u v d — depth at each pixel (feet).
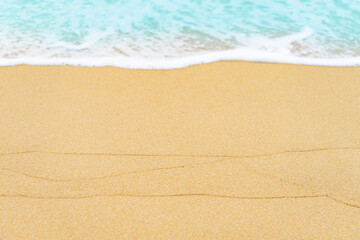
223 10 16.61
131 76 11.40
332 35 14.44
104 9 16.63
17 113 9.39
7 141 8.36
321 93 10.62
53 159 7.84
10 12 16.16
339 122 9.27
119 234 6.15
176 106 9.83
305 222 6.45
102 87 10.72
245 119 9.30
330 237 6.17
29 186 7.12
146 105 9.85
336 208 6.73
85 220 6.40
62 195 6.91
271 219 6.49
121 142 8.40
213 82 11.10
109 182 7.25
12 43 13.46
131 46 13.39
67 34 14.29
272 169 7.64
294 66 12.18
